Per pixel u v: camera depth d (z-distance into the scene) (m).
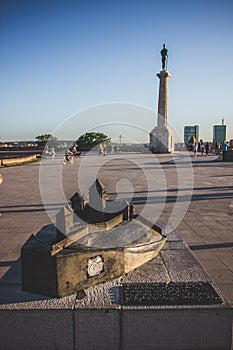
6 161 27.30
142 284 3.14
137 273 3.41
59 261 2.83
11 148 46.38
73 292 2.95
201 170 19.89
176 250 4.11
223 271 4.41
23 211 8.60
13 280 3.27
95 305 2.75
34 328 2.72
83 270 2.98
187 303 2.79
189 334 2.72
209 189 12.09
